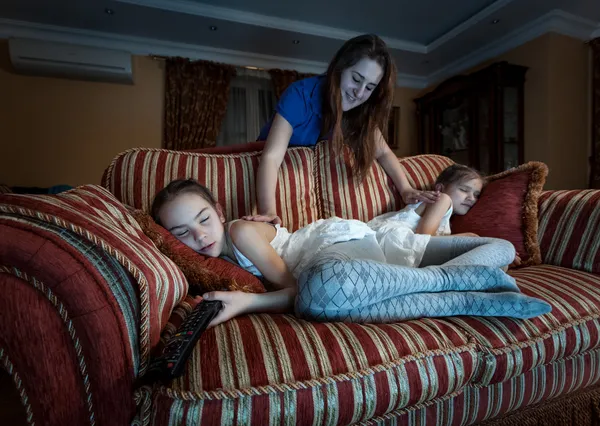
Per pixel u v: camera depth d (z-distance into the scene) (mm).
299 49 3742
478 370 700
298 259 991
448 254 995
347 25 3359
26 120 3316
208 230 928
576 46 3162
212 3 2959
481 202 1288
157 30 3289
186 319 645
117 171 1153
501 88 3117
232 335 644
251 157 1273
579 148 3191
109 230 612
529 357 719
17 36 3174
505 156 3193
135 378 550
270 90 3992
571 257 1104
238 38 3469
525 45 3252
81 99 3445
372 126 1346
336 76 1208
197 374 544
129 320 553
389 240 1047
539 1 2795
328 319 726
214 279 824
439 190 1354
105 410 520
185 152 1260
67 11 2939
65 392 512
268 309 804
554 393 835
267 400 533
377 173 1406
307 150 1350
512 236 1182
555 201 1237
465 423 748
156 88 3629
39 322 500
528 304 727
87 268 518
